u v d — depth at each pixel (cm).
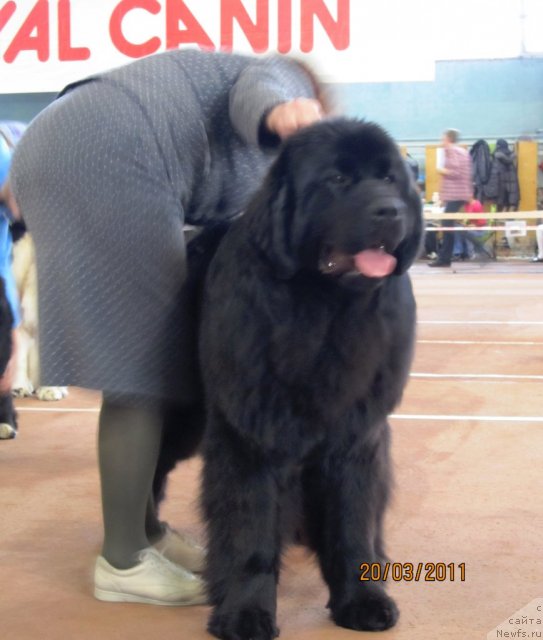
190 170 236
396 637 212
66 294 227
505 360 634
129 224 225
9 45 1052
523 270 1384
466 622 220
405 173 205
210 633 216
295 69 242
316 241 198
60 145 227
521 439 414
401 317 212
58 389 545
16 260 532
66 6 1041
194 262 244
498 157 1530
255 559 213
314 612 230
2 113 1313
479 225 1398
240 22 1033
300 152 199
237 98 227
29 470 376
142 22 1038
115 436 236
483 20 1599
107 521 241
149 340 229
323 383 204
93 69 1048
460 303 965
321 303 201
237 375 204
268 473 213
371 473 220
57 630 220
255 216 202
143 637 215
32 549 282
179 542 272
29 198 233
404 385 218
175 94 232
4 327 374
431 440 414
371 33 1054
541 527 293
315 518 228
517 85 1617
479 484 343
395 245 196
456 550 272
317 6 1040
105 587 239
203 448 220
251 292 202
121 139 225
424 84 1628
